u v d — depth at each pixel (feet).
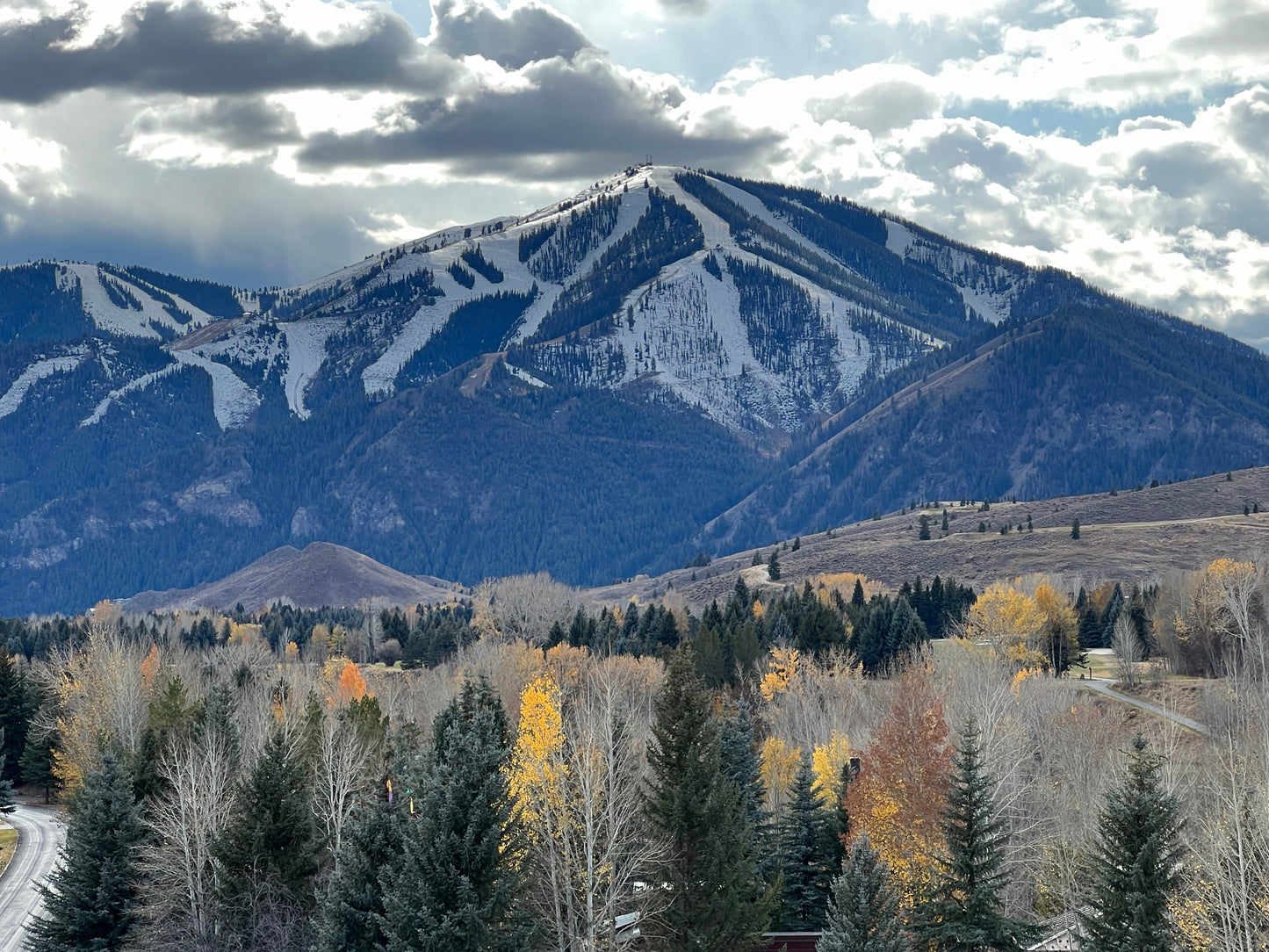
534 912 191.93
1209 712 350.02
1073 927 203.41
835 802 257.75
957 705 318.86
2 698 421.59
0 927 268.00
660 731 195.62
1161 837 173.78
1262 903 177.99
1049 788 278.87
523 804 191.31
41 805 398.01
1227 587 460.14
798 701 404.36
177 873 216.74
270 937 207.21
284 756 220.02
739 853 189.67
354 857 187.62
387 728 285.43
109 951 226.17
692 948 183.62
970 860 189.26
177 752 246.68
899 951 169.99
